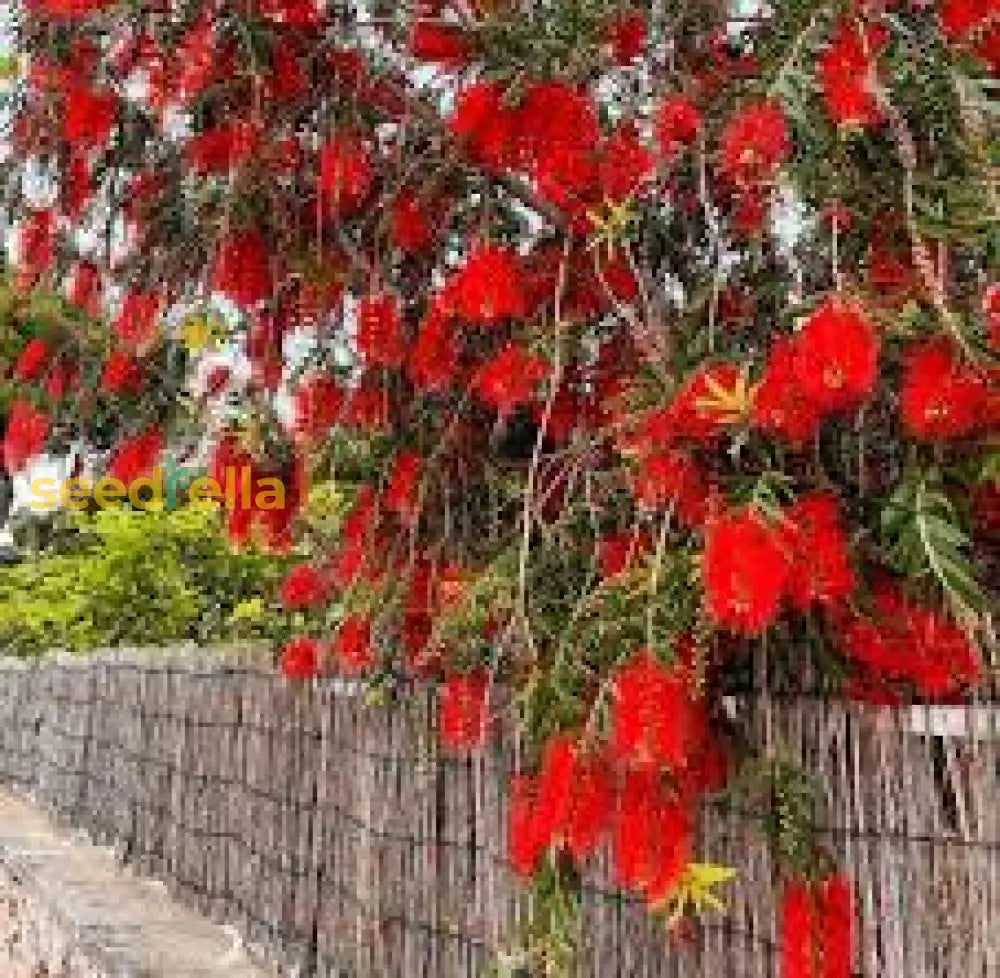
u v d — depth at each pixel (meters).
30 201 4.19
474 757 4.72
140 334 4.12
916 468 2.77
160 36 3.70
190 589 10.97
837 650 3.13
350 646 4.52
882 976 2.98
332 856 5.88
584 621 3.16
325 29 3.80
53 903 8.20
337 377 4.25
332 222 3.98
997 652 2.71
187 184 4.05
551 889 3.16
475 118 3.42
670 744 2.72
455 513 4.16
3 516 17.30
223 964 6.55
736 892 3.43
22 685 13.80
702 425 2.84
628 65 3.49
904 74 2.84
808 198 2.90
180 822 8.18
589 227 3.52
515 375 3.55
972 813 2.83
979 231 2.68
